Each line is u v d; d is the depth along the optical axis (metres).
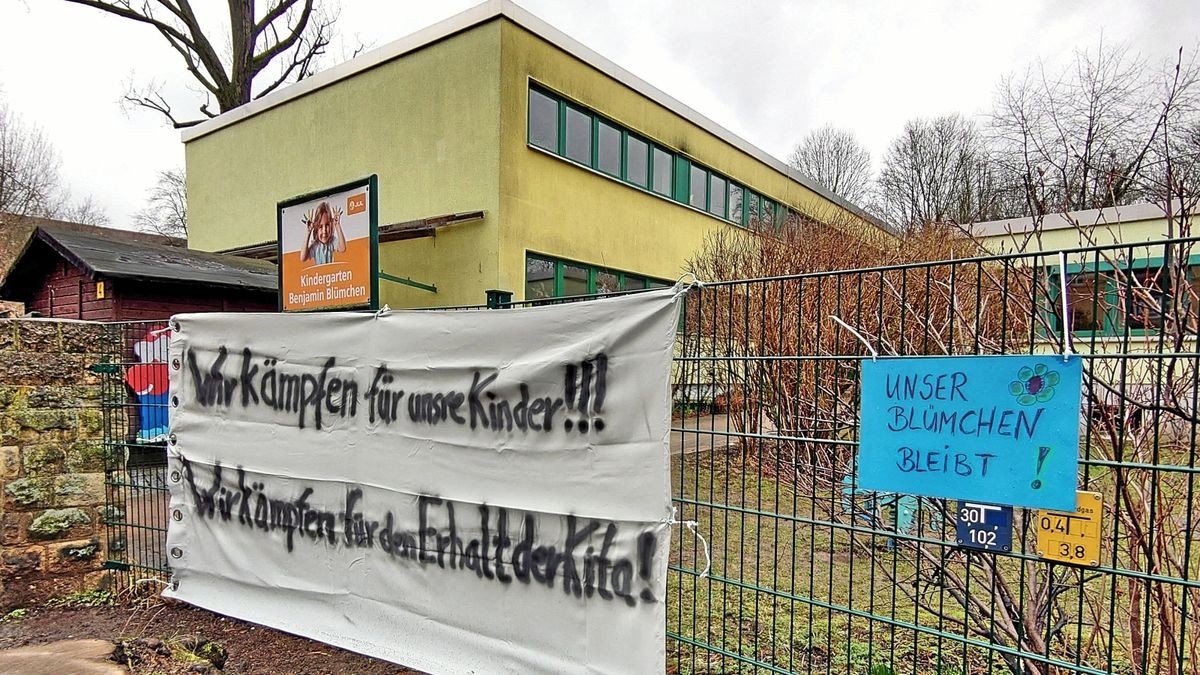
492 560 2.63
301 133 10.96
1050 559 1.80
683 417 2.63
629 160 11.11
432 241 9.29
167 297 8.17
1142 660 1.82
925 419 1.94
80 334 3.79
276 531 3.26
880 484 2.01
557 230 9.58
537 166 9.21
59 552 3.63
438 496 2.79
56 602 3.60
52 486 3.63
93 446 3.78
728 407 2.75
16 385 3.55
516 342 2.62
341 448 3.08
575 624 2.41
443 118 9.13
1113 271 2.42
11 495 3.51
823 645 3.13
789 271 9.73
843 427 3.19
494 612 2.62
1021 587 2.12
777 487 3.29
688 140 12.49
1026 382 1.79
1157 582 1.86
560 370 2.49
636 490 2.30
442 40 9.13
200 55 16.80
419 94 9.39
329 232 6.77
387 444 2.94
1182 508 2.06
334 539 3.08
